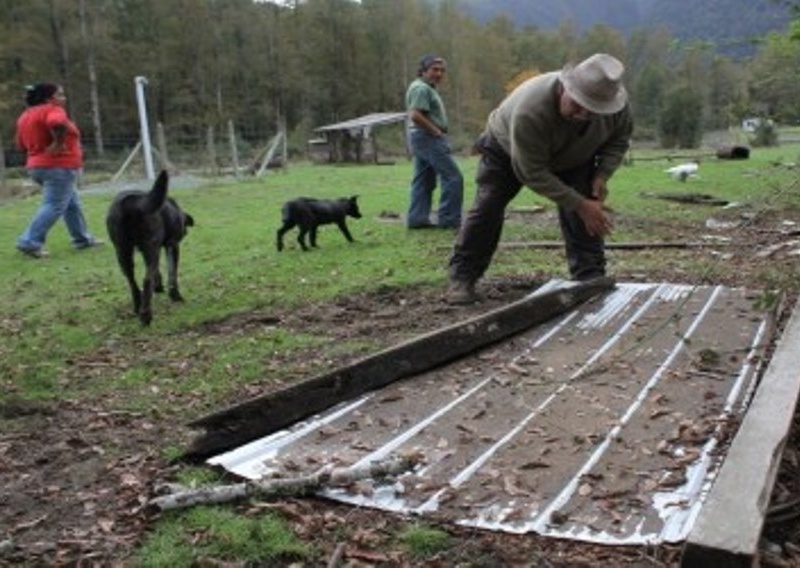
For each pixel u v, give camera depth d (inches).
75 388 195.8
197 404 180.9
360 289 283.0
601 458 138.9
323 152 1321.4
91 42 1863.9
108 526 126.6
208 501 129.8
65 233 462.3
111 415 174.7
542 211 466.3
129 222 252.4
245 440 154.6
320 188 708.7
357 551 115.6
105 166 1268.5
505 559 112.5
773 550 114.8
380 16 2343.8
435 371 186.2
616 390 168.6
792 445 142.3
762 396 134.3
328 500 130.0
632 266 295.9
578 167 239.3
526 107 216.2
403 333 228.1
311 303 269.1
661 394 164.6
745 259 306.2
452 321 236.8
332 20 2297.0
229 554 116.9
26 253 389.7
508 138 235.9
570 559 111.6
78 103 1921.8
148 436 162.9
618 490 127.5
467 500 127.6
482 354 195.9
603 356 189.8
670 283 258.5
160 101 2038.6
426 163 398.9
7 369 212.5
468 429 153.9
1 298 305.6
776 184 522.6
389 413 163.8
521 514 122.5
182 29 2064.5
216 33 2107.5
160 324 253.8
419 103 386.9
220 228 459.5
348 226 439.5
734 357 182.7
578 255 253.8
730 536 94.5
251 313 261.0
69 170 390.6
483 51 2539.4
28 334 250.5
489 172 245.1
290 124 2279.8
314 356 211.0
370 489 131.3
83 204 616.7
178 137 1907.0
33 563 117.7
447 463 140.6
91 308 279.7
